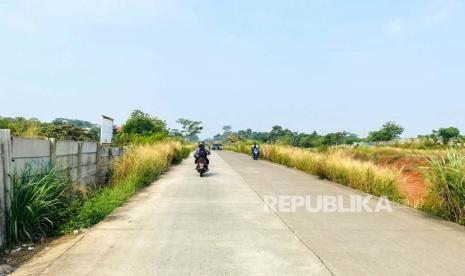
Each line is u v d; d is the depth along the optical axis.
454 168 8.17
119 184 11.45
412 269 4.72
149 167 14.99
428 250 5.55
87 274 4.49
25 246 5.77
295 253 5.36
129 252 5.36
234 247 5.64
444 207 8.18
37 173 6.99
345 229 6.86
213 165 24.33
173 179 15.54
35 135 8.85
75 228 6.83
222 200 10.09
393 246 5.75
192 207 9.00
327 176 15.75
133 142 21.30
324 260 5.05
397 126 69.88
